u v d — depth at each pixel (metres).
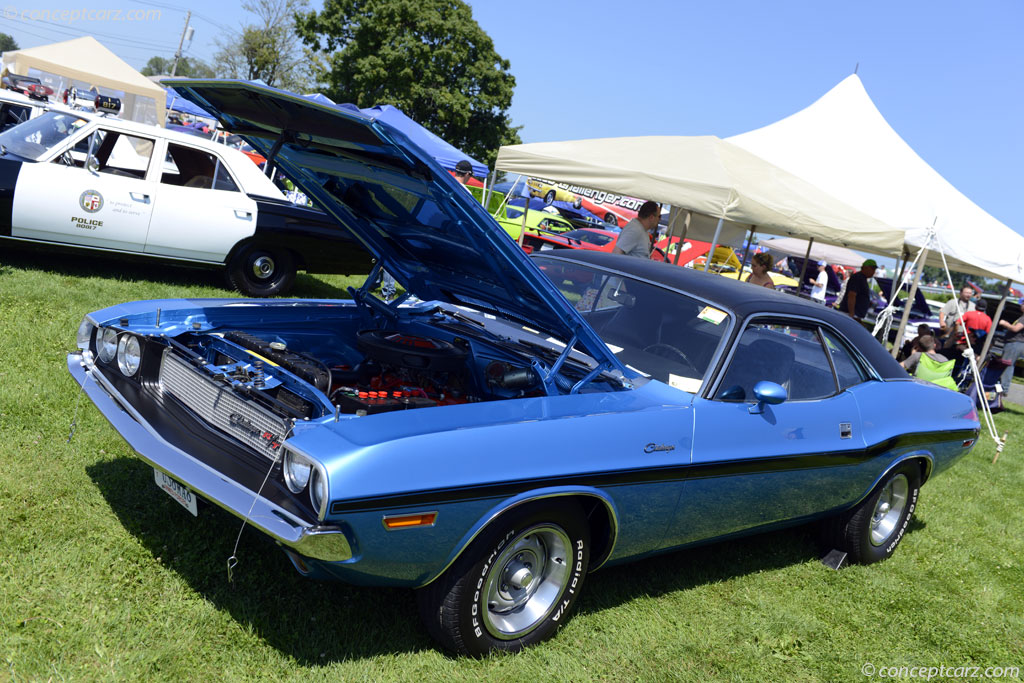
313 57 50.62
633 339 3.78
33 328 5.53
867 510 4.52
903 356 15.13
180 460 2.75
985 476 7.58
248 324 3.86
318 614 3.01
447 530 2.69
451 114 41.56
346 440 2.54
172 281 8.30
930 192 10.98
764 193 8.41
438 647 3.00
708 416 3.43
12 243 7.29
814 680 3.37
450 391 3.50
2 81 10.03
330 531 2.43
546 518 2.96
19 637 2.54
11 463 3.65
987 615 4.32
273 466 2.65
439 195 3.01
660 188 8.32
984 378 12.12
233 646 2.73
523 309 3.71
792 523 4.22
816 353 4.09
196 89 3.31
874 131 12.52
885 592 4.38
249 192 8.33
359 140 2.93
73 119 7.51
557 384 3.37
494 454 2.75
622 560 3.48
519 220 18.09
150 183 7.75
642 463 3.15
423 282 4.25
